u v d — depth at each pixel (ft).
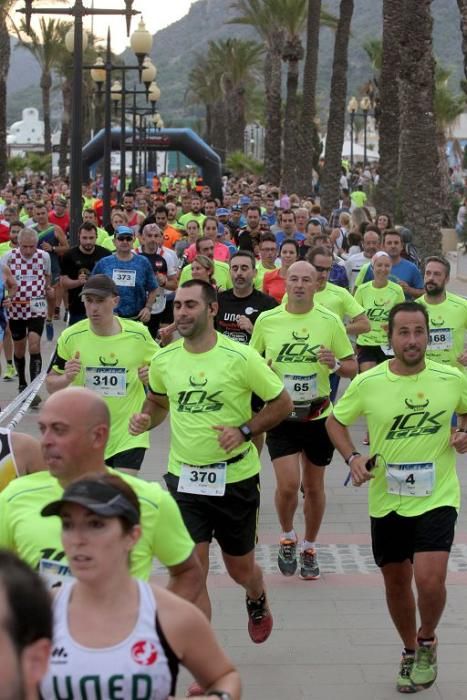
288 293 59.16
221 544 46.24
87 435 30.48
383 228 127.03
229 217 182.19
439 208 153.28
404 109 154.20
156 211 145.38
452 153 533.96
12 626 17.01
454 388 43.73
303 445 57.16
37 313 101.76
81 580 24.49
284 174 388.57
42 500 30.86
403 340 43.24
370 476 43.57
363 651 48.29
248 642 49.21
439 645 48.70
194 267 78.23
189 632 25.18
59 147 550.77
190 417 45.01
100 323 56.29
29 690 17.01
